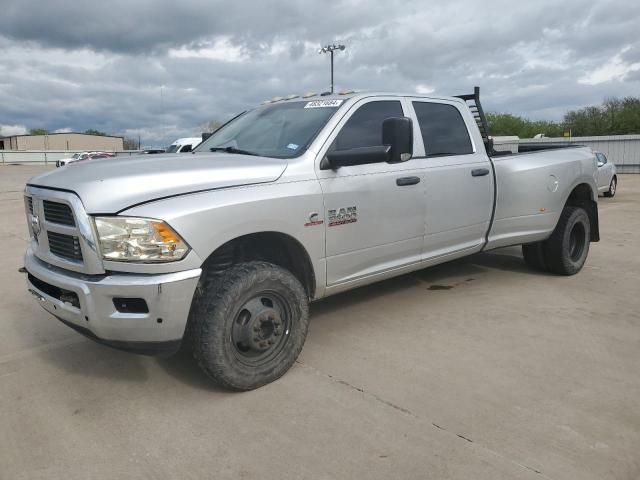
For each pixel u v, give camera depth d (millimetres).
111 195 3041
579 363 3789
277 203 3488
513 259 7012
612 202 14164
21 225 11086
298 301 3617
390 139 3701
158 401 3379
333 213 3850
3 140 97500
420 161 4582
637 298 5281
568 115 54000
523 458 2701
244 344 3412
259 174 3506
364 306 5105
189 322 3316
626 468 2617
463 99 5805
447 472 2605
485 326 4535
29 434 3043
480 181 5047
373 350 4070
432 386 3473
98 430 3062
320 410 3207
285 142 4047
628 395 3326
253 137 4367
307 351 4078
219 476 2621
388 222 4266
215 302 3240
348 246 4000
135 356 4102
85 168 3486
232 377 3344
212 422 3111
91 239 3031
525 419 3057
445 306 5074
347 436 2928
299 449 2820
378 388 3463
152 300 3008
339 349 4102
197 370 3818
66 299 3236
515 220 5473
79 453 2848
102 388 3584
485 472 2598
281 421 3098
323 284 3916
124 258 3004
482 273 6285
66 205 3186
